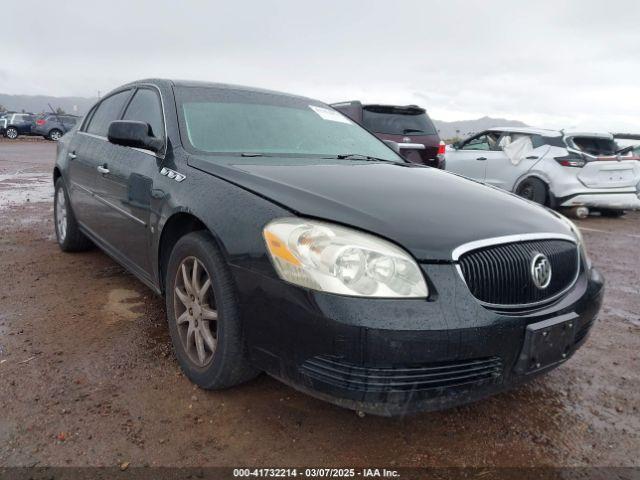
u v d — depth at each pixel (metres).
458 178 3.16
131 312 3.45
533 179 8.70
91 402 2.39
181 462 2.03
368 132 3.99
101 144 3.94
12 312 3.39
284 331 2.03
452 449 2.20
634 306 4.14
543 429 2.37
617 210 9.12
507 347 2.05
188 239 2.54
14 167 14.25
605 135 8.70
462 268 2.03
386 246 1.98
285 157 3.05
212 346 2.43
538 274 2.20
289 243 2.04
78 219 4.45
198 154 2.86
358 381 1.91
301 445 2.17
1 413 2.28
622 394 2.71
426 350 1.90
